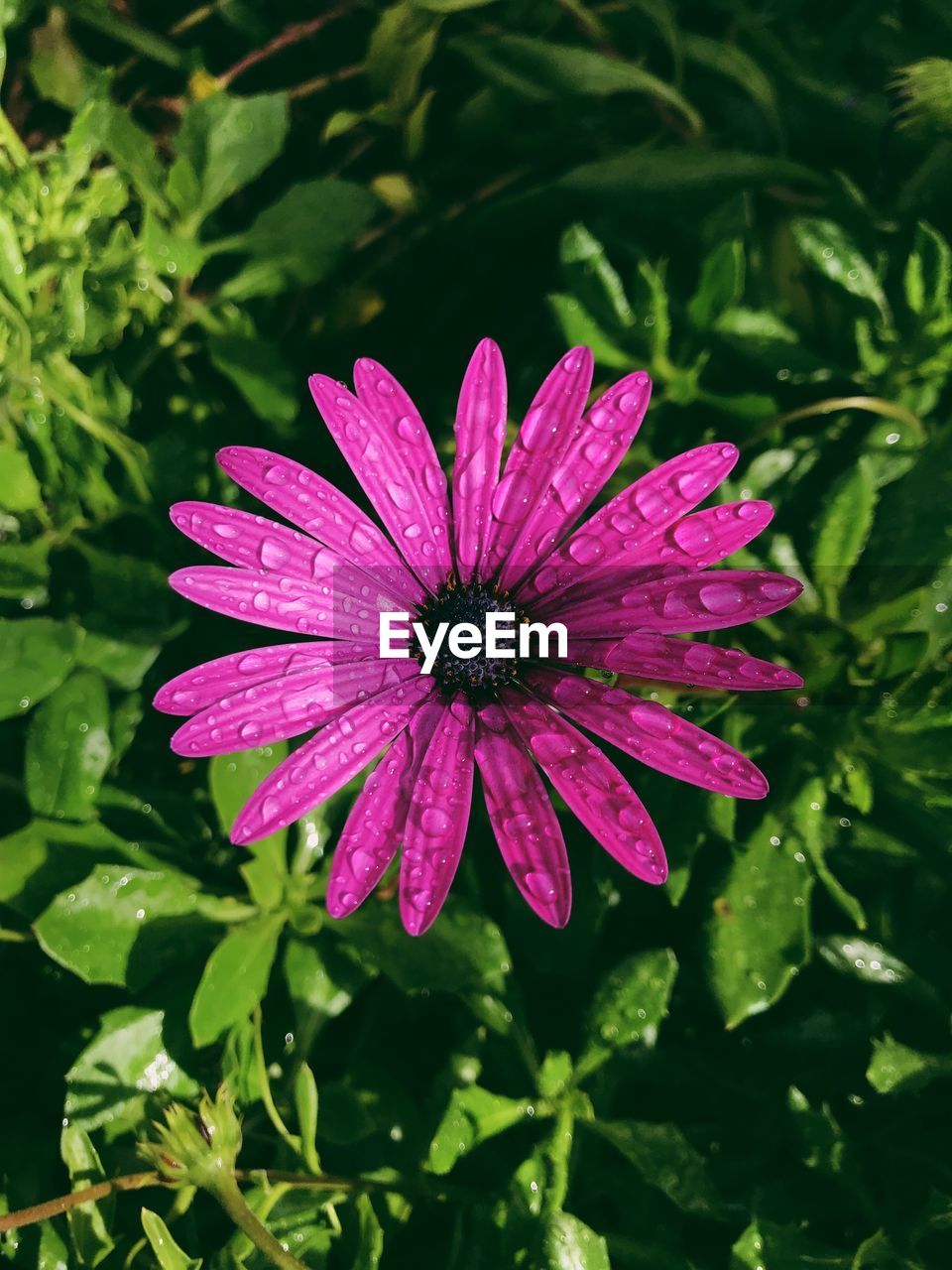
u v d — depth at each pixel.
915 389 0.21
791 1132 0.19
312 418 0.23
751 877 0.19
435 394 0.23
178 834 0.20
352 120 0.23
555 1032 0.20
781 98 0.23
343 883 0.16
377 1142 0.19
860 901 0.20
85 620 0.21
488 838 0.20
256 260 0.22
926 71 0.20
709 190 0.22
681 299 0.22
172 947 0.19
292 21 0.24
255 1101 0.19
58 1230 0.19
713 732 0.20
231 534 0.17
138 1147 0.17
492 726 0.17
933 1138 0.19
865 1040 0.20
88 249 0.21
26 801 0.21
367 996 0.20
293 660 0.17
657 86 0.23
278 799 0.16
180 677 0.16
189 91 0.24
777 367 0.21
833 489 0.20
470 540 0.18
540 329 0.23
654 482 0.17
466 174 0.24
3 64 0.21
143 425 0.22
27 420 0.21
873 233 0.21
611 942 0.20
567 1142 0.19
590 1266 0.18
